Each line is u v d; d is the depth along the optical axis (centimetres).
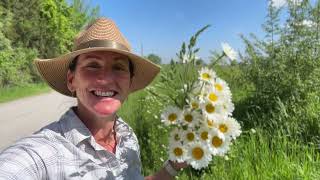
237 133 56
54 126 55
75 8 1264
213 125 56
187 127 57
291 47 182
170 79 62
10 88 773
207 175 120
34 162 49
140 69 67
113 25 60
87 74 58
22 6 1092
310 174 102
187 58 60
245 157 127
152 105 204
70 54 57
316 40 180
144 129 190
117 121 64
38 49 1130
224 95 57
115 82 59
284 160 114
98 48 56
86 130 55
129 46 62
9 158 47
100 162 56
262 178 109
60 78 65
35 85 921
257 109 182
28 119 377
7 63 830
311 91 172
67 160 52
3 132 305
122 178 59
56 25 1139
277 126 145
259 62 191
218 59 62
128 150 63
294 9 182
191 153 56
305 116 153
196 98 57
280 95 177
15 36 1037
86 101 58
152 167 158
